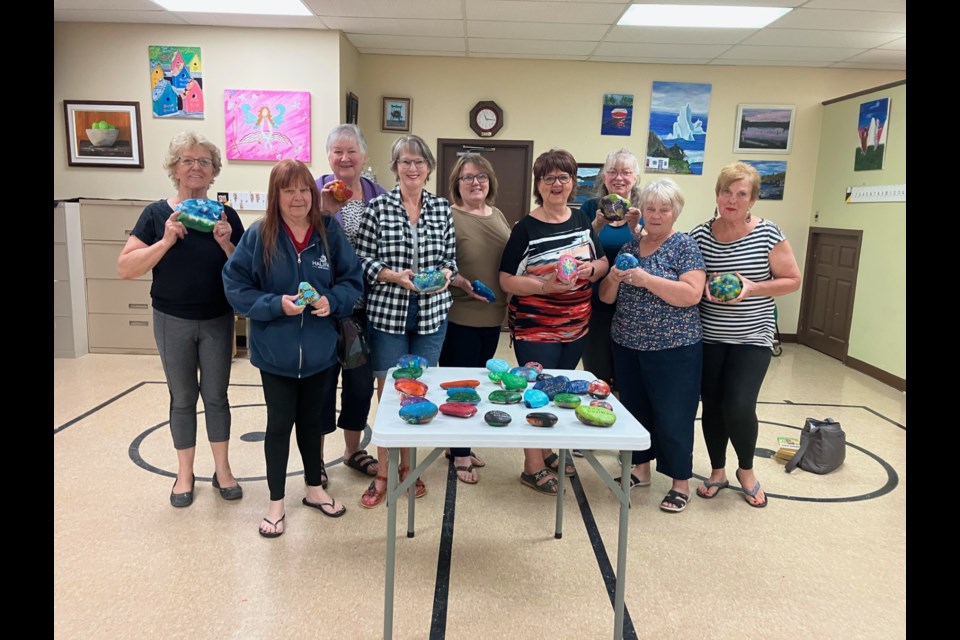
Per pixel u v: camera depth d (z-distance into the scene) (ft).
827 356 19.13
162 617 6.13
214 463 9.87
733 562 7.44
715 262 8.27
